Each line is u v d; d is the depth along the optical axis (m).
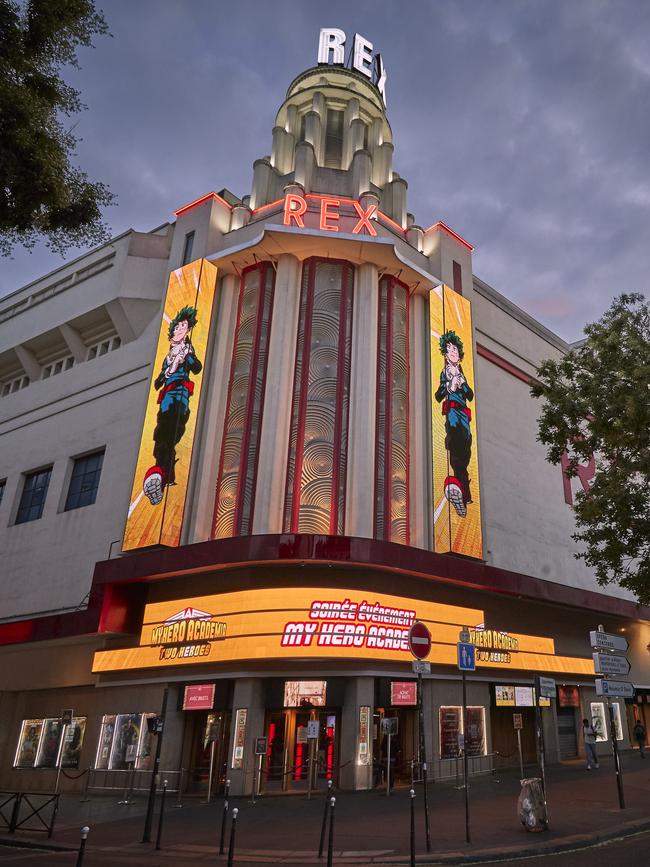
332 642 21.00
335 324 28.12
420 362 29.92
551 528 35.12
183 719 22.88
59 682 27.00
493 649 26.30
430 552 23.86
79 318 35.19
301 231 27.72
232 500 25.78
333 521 25.05
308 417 26.48
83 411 33.38
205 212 31.58
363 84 37.56
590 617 33.91
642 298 20.45
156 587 25.02
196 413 27.47
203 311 28.98
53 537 31.05
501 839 12.05
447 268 32.56
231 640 21.53
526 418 36.31
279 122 36.47
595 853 10.99
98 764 24.33
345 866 10.74
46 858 12.52
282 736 21.58
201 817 16.81
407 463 27.81
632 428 18.59
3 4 11.01
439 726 23.38
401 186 34.09
